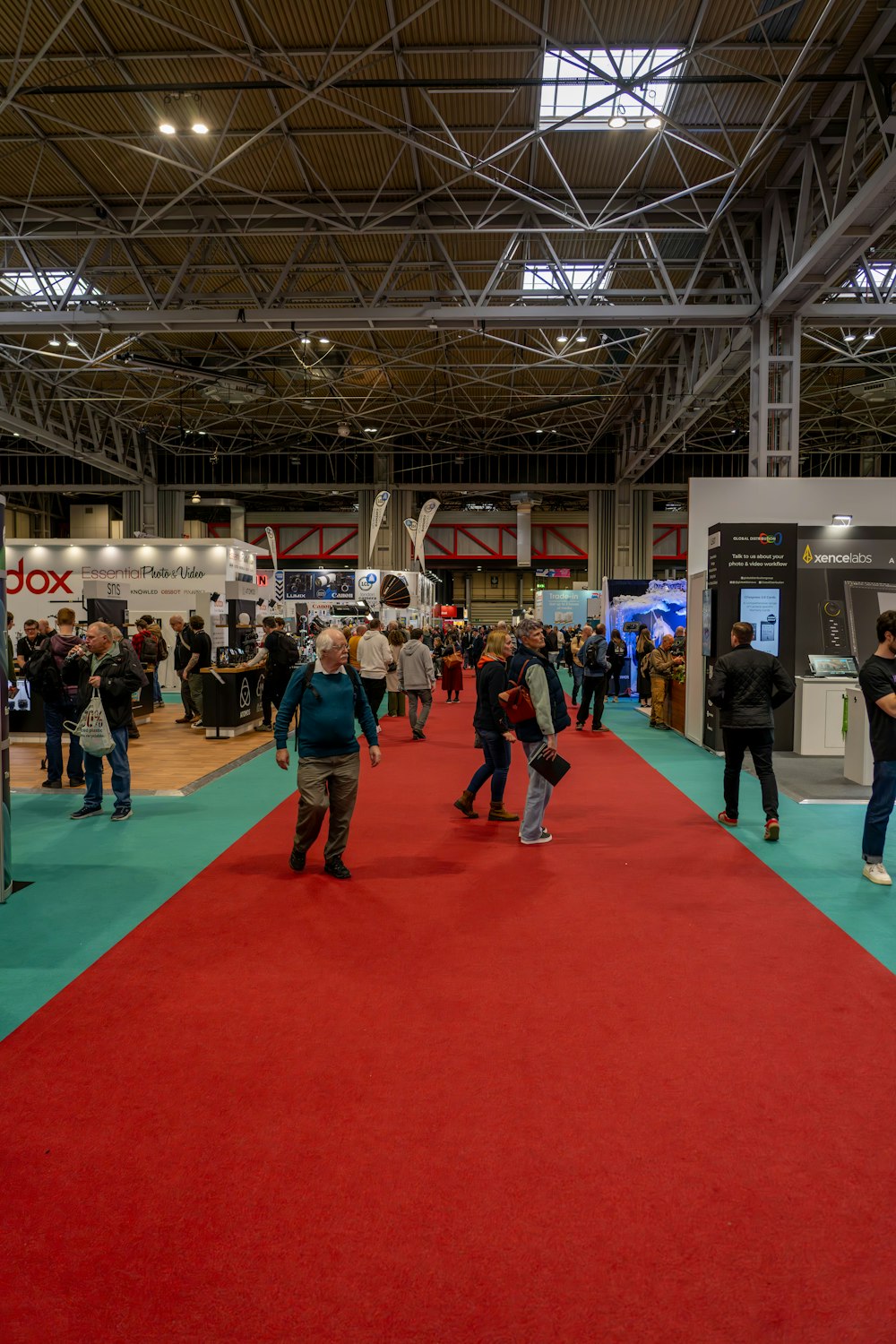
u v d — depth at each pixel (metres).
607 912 4.12
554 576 44.28
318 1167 2.16
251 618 12.82
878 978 3.37
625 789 7.29
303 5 8.49
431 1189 2.07
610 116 9.52
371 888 4.50
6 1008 3.06
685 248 14.18
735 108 10.09
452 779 7.78
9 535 35.41
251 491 32.41
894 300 15.10
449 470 32.62
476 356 21.52
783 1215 1.99
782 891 4.48
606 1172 2.14
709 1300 1.73
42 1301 1.73
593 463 32.19
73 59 9.36
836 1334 1.65
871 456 31.86
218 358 21.48
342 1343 1.62
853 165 10.97
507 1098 2.49
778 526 8.93
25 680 9.80
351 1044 2.81
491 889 4.49
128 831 5.72
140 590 17.17
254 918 4.02
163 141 11.06
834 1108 2.44
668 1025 2.96
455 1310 1.70
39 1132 2.31
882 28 8.45
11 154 11.48
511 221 13.04
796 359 12.37
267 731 10.65
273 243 14.42
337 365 22.25
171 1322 1.68
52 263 15.18
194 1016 3.00
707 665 9.47
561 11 8.51
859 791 7.03
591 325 13.03
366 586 22.41
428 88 9.16
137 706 11.76
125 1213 1.99
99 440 26.98
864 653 8.17
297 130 10.79
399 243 14.38
